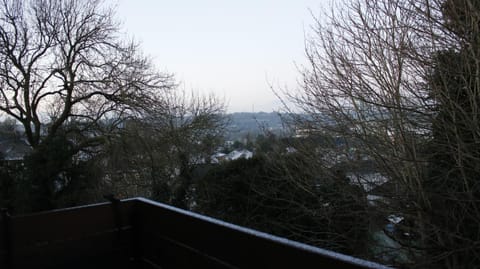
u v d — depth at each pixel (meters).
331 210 6.19
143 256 2.19
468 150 4.19
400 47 4.68
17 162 8.48
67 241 2.05
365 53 5.17
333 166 6.12
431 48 4.54
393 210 5.09
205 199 9.27
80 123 11.54
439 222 4.68
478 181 4.16
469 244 4.31
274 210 7.73
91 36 11.34
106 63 11.41
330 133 6.06
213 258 1.56
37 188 8.22
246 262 1.38
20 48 10.88
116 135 11.27
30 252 1.94
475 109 4.04
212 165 10.45
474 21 3.90
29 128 11.25
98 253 2.14
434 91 4.45
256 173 8.00
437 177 4.67
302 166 6.57
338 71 5.45
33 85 11.24
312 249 1.12
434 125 4.66
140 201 2.22
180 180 10.42
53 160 8.47
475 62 4.06
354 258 1.01
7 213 1.89
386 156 5.15
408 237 5.25
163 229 1.97
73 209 2.08
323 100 5.90
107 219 2.18
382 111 5.09
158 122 11.66
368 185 5.65
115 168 11.23
